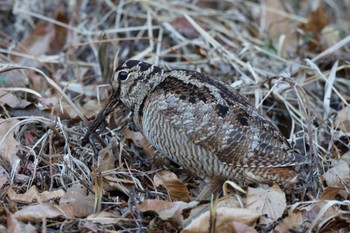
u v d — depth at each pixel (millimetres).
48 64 12953
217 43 12773
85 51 13461
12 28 14023
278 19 14641
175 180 9266
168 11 14320
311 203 9102
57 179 9477
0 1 14297
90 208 8742
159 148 9570
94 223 8391
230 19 14633
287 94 11875
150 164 10211
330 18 16125
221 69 12547
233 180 9508
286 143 9359
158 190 9531
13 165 9344
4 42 13359
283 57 13344
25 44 13352
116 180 9398
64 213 8445
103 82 12383
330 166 10203
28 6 14180
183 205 8688
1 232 8008
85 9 14281
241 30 14398
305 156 9320
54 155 9742
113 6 14227
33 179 9320
